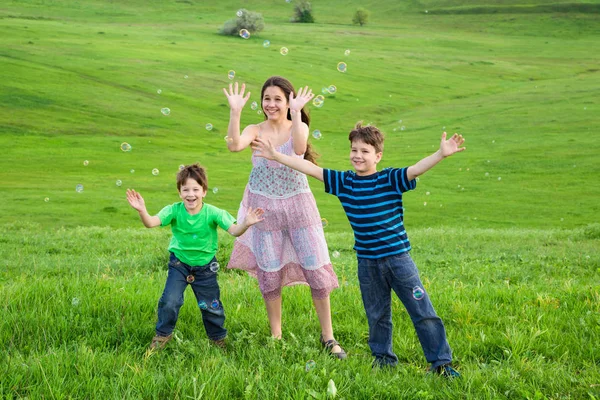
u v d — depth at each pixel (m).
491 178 34.03
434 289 6.41
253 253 5.03
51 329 4.57
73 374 3.80
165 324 4.44
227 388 3.67
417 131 52.47
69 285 5.55
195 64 73.69
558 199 28.34
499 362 4.19
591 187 30.75
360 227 4.28
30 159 36.94
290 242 4.87
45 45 74.12
